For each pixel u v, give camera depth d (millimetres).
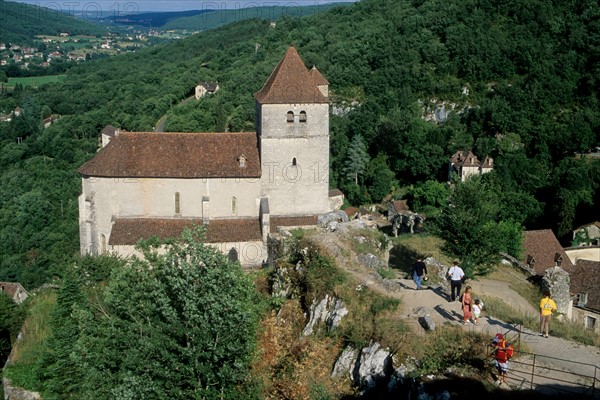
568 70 130375
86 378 35062
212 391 31578
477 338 30719
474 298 38406
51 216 112250
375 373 30578
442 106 136750
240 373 32094
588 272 54719
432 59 144250
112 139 63219
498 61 137250
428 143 120688
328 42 163750
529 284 47812
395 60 144625
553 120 123500
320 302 38188
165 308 31312
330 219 59562
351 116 138625
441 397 26438
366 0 191875
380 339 31922
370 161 123250
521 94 127625
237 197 62000
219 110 140875
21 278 95562
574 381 27188
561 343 31438
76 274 45594
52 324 44719
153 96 168750
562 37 138750
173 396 31297
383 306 35312
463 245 44969
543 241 65438
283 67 62531
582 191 93812
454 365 28578
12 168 137750
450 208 45969
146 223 60594
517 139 120250
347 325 35156
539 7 143250
